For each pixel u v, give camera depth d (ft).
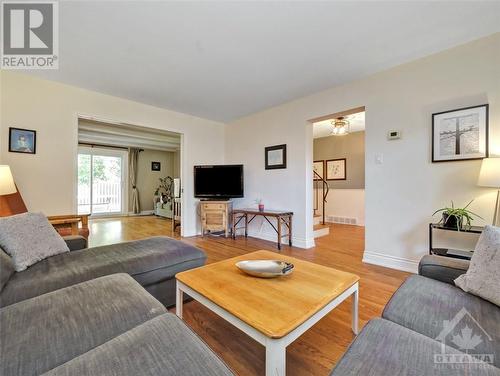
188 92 11.16
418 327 3.17
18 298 4.02
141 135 19.99
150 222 21.12
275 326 3.20
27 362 2.53
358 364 2.40
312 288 4.30
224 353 4.49
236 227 15.38
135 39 7.07
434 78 7.97
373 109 9.40
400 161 8.72
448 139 7.66
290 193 12.67
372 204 9.45
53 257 5.56
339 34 6.88
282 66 8.73
